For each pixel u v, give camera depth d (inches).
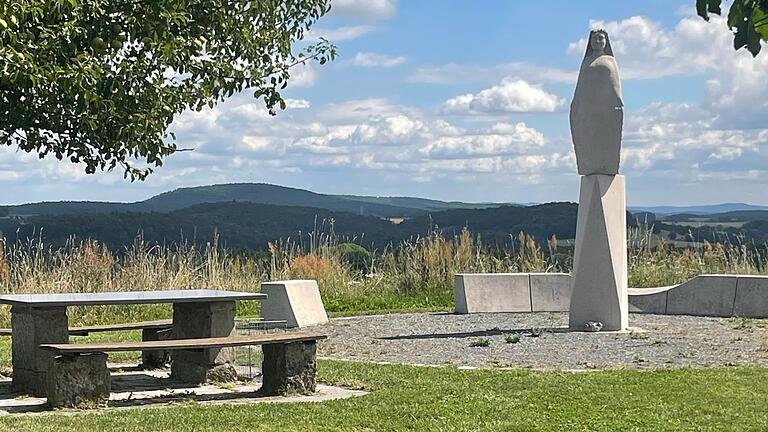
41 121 470.9
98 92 462.0
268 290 720.3
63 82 422.0
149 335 506.6
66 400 373.4
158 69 498.3
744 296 757.9
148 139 493.4
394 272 928.9
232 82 553.3
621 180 642.8
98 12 443.5
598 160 633.6
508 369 469.1
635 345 568.7
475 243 940.6
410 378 438.3
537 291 817.5
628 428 331.3
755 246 916.0
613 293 634.8
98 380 377.1
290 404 375.2
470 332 653.3
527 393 392.5
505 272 916.6
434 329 678.5
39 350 411.2
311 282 739.4
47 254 791.7
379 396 388.5
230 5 524.4
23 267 776.9
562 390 398.9
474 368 478.0
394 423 340.2
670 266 917.2
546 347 565.3
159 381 455.2
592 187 636.7
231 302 450.0
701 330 650.8
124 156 491.2
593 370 466.0
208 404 382.9
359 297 884.6
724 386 407.2
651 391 395.9
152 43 461.7
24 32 412.2
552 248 941.8
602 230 634.2
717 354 531.8
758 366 475.5
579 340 591.8
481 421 342.6
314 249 928.3
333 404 374.6
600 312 635.5
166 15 458.3
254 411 362.0
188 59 522.3
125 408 374.9
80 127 476.7
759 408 364.2
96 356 376.5
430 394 392.2
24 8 382.6
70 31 433.1
